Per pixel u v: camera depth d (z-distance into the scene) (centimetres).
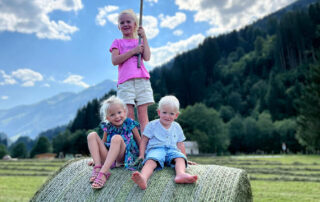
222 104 10250
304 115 4212
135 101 485
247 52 14788
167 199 339
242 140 7044
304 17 10850
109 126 419
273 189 1023
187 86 10788
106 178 372
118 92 481
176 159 379
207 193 345
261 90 9762
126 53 472
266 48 12369
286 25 11031
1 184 1257
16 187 1150
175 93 10350
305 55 10338
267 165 2152
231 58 13912
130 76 469
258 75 11675
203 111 4753
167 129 414
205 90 11088
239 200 369
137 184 359
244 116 9681
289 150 6644
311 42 10594
